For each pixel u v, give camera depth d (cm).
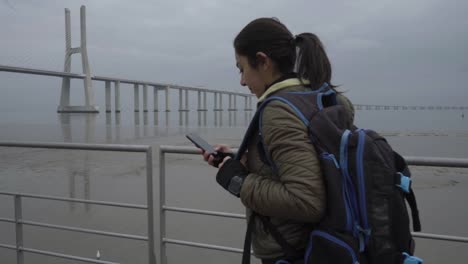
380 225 99
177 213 541
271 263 116
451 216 526
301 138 101
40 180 845
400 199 102
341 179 100
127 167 985
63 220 508
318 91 112
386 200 100
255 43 117
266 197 104
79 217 523
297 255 110
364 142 101
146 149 221
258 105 112
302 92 111
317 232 101
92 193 719
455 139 1655
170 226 488
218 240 438
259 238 118
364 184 98
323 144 102
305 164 99
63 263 372
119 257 390
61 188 771
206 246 216
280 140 102
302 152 100
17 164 1039
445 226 488
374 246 100
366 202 98
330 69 119
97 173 910
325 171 99
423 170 864
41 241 433
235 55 125
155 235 455
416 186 712
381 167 100
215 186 718
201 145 136
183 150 214
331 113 107
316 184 98
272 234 112
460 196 629
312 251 102
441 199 614
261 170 113
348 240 98
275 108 105
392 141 1623
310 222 103
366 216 98
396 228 101
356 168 99
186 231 470
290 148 101
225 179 116
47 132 2677
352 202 100
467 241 174
